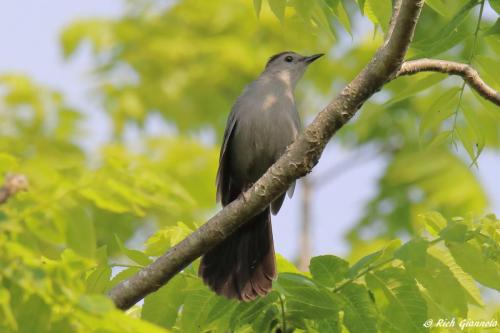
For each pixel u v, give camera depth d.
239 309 8.19
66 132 15.21
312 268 8.05
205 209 17.44
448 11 8.69
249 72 21.77
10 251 5.44
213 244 7.90
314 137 7.93
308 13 8.12
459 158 17.25
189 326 8.30
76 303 5.31
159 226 16.38
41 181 6.08
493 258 7.73
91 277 7.91
